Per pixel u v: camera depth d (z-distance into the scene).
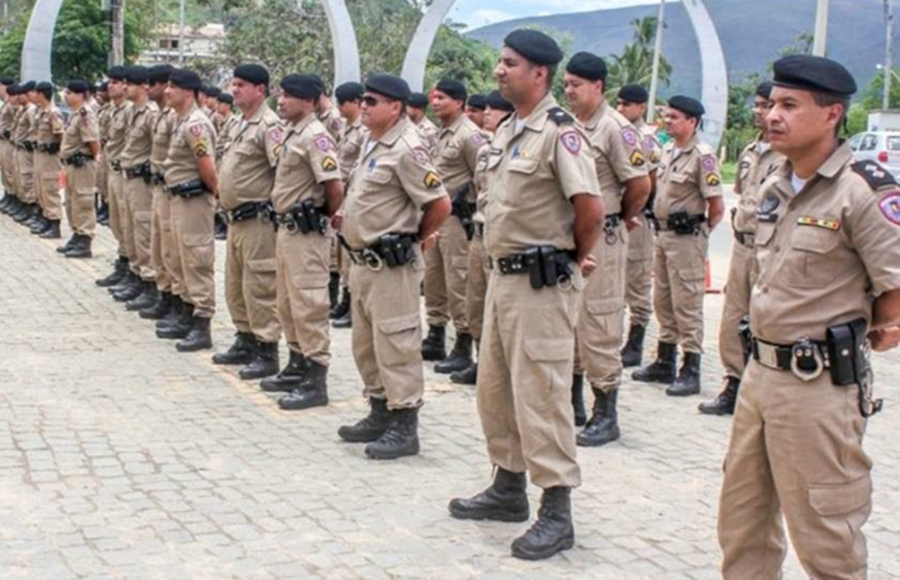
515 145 3.99
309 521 4.30
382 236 5.04
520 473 4.34
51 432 5.41
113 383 6.46
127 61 32.31
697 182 6.64
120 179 9.02
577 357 5.89
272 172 6.47
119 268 9.53
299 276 5.98
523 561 3.97
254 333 6.68
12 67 30.70
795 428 2.95
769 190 3.06
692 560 4.03
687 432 5.89
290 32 30.41
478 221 6.19
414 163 5.00
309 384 6.10
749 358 3.12
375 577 3.78
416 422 5.27
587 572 3.89
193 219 7.31
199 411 5.93
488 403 4.27
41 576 3.69
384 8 31.83
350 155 8.14
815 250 2.88
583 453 5.43
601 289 5.54
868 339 3.04
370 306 5.16
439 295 7.44
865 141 25.73
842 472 2.95
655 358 7.36
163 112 7.59
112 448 5.19
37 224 12.73
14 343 7.42
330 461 5.12
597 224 3.91
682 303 6.74
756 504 3.16
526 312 3.96
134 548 3.96
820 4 15.27
